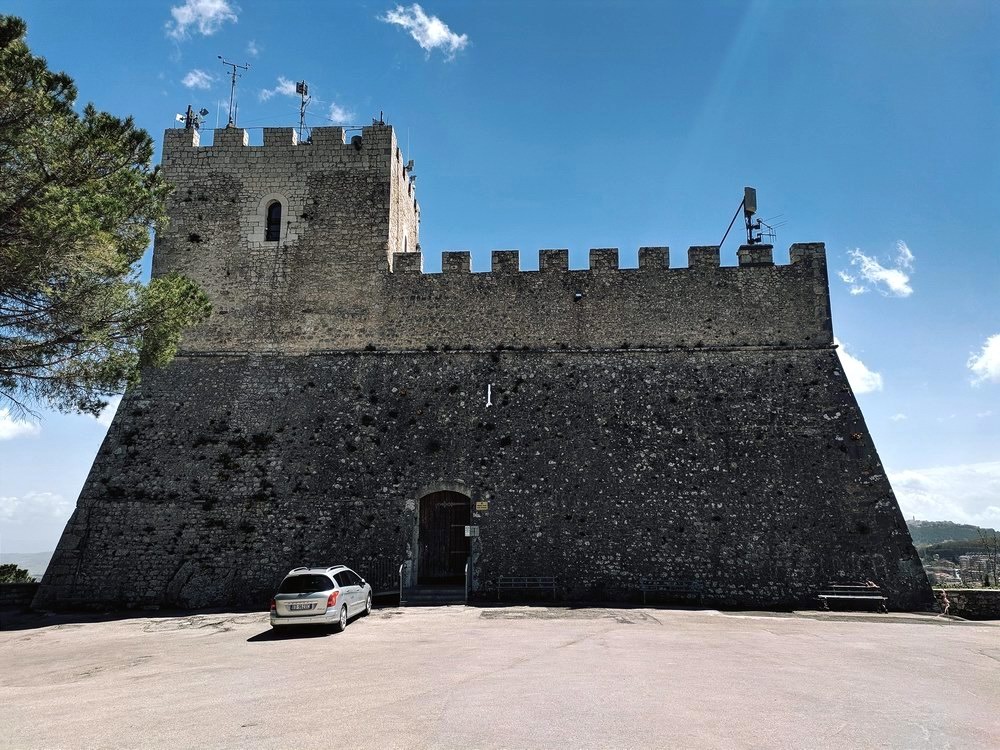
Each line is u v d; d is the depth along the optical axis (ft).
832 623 64.23
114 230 60.95
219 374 90.27
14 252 53.52
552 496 82.48
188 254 94.79
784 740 27.55
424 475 84.07
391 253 95.30
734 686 37.17
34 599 78.48
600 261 93.04
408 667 43.09
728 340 89.51
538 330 91.30
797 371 87.35
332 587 60.59
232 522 82.17
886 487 80.43
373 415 87.51
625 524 80.74
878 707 33.22
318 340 91.66
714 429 84.89
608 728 29.07
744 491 81.41
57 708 35.68
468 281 93.30
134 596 78.59
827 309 89.76
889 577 76.38
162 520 82.28
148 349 66.69
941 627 62.28
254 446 86.07
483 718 30.76
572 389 88.12
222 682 40.86
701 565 78.38
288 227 95.04
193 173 97.19
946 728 29.73
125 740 29.12
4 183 54.13
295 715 32.32
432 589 78.64
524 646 50.31
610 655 46.52
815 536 78.79
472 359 90.53
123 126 57.11
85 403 62.80
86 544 81.10
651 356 89.56
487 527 81.41
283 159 97.04
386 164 96.27
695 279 91.71
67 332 59.67
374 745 27.20
